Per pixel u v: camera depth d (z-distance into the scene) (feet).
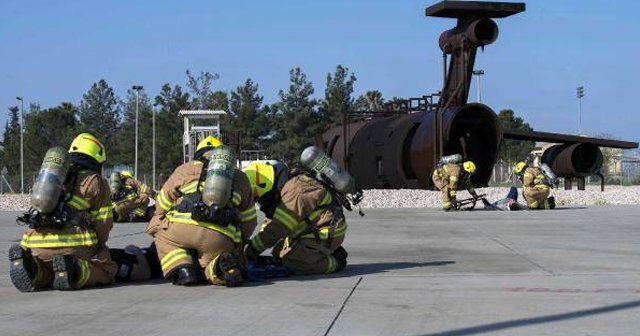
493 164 84.94
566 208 67.41
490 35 83.51
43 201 21.79
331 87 233.35
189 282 22.84
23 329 17.46
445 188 64.28
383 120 97.40
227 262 22.50
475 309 19.44
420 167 81.56
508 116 258.98
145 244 37.50
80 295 21.90
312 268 25.67
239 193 23.49
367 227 47.57
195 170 23.15
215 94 266.57
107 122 284.82
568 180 103.09
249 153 150.20
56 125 265.54
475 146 86.63
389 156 87.35
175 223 22.89
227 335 16.71
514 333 16.70
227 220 22.70
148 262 24.80
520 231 43.70
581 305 19.85
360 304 20.26
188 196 22.93
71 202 22.48
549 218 54.34
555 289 22.54
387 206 72.23
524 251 33.40
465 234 42.14
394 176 87.15
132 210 51.65
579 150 100.53
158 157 223.71
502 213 60.54
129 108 260.21
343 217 26.25
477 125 85.10
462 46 83.10
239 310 19.51
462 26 85.35
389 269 27.50
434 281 24.36
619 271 26.61
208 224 22.71
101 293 22.21
